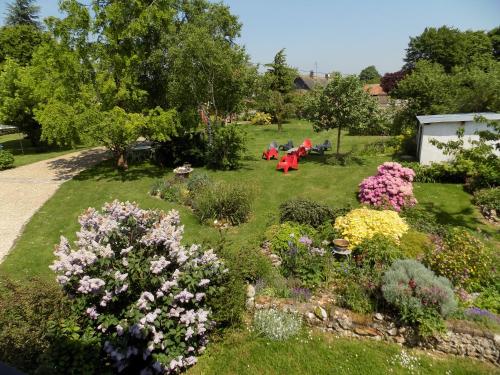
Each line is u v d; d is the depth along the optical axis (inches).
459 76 866.8
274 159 761.0
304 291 259.6
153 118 580.7
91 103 585.3
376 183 465.4
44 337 172.4
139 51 602.5
